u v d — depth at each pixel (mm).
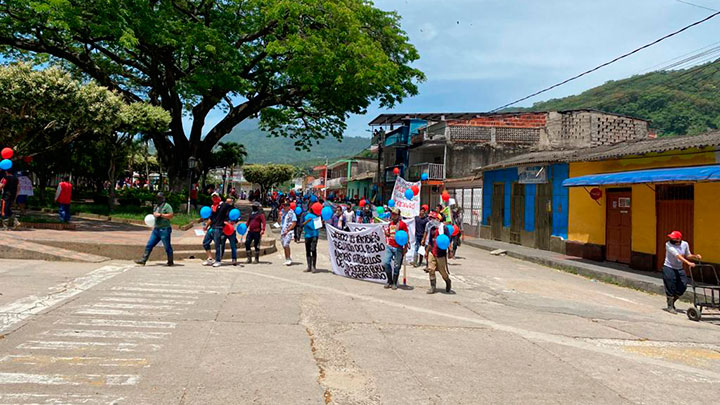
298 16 19391
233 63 19672
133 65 21953
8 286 7602
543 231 18875
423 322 6984
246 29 21297
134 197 24656
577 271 14023
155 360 4805
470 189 26266
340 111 25000
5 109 13406
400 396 4250
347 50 19359
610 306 9414
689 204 12344
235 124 25172
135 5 17641
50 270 9219
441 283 10766
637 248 13828
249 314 6812
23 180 14539
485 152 31359
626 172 12992
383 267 9961
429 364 5148
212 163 46625
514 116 31562
